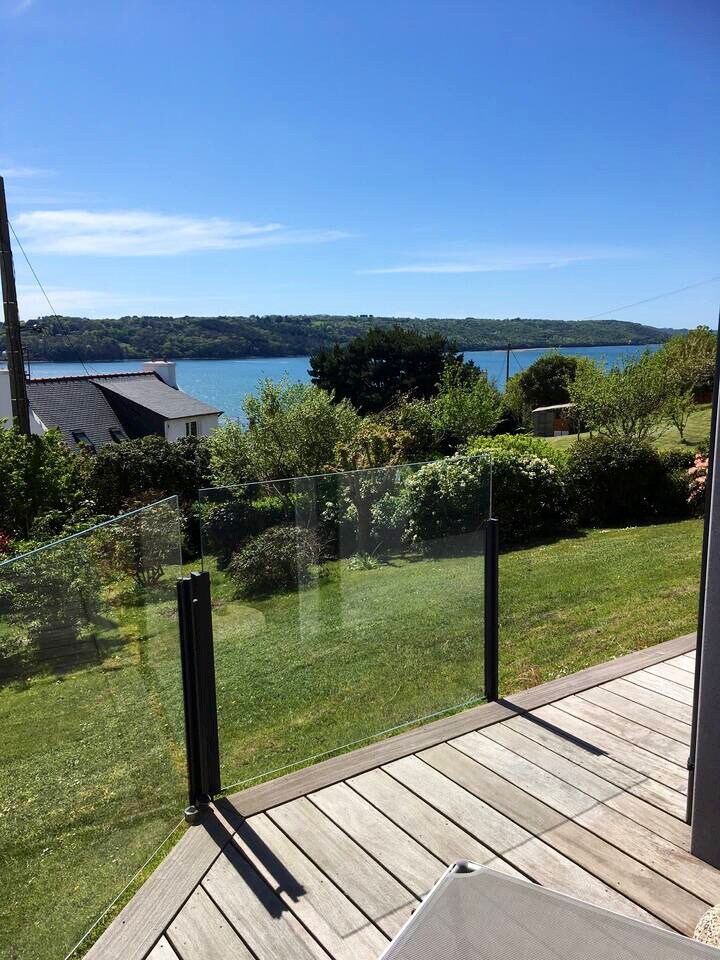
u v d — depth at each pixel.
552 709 3.29
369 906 2.07
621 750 2.92
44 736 1.86
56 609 1.91
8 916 1.75
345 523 3.02
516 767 2.81
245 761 2.77
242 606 2.70
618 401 15.98
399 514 3.19
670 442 17.22
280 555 2.80
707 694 2.17
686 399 17.05
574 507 10.77
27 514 8.91
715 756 2.16
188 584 2.50
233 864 2.27
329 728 3.04
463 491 3.35
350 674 3.11
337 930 1.98
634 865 2.23
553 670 4.34
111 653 2.14
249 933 1.97
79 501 9.64
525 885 1.48
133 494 13.55
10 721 1.75
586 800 2.58
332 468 12.09
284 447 13.54
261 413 13.79
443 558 3.35
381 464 12.07
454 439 15.98
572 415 23.08
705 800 2.21
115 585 2.16
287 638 2.86
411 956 1.27
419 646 3.31
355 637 3.10
